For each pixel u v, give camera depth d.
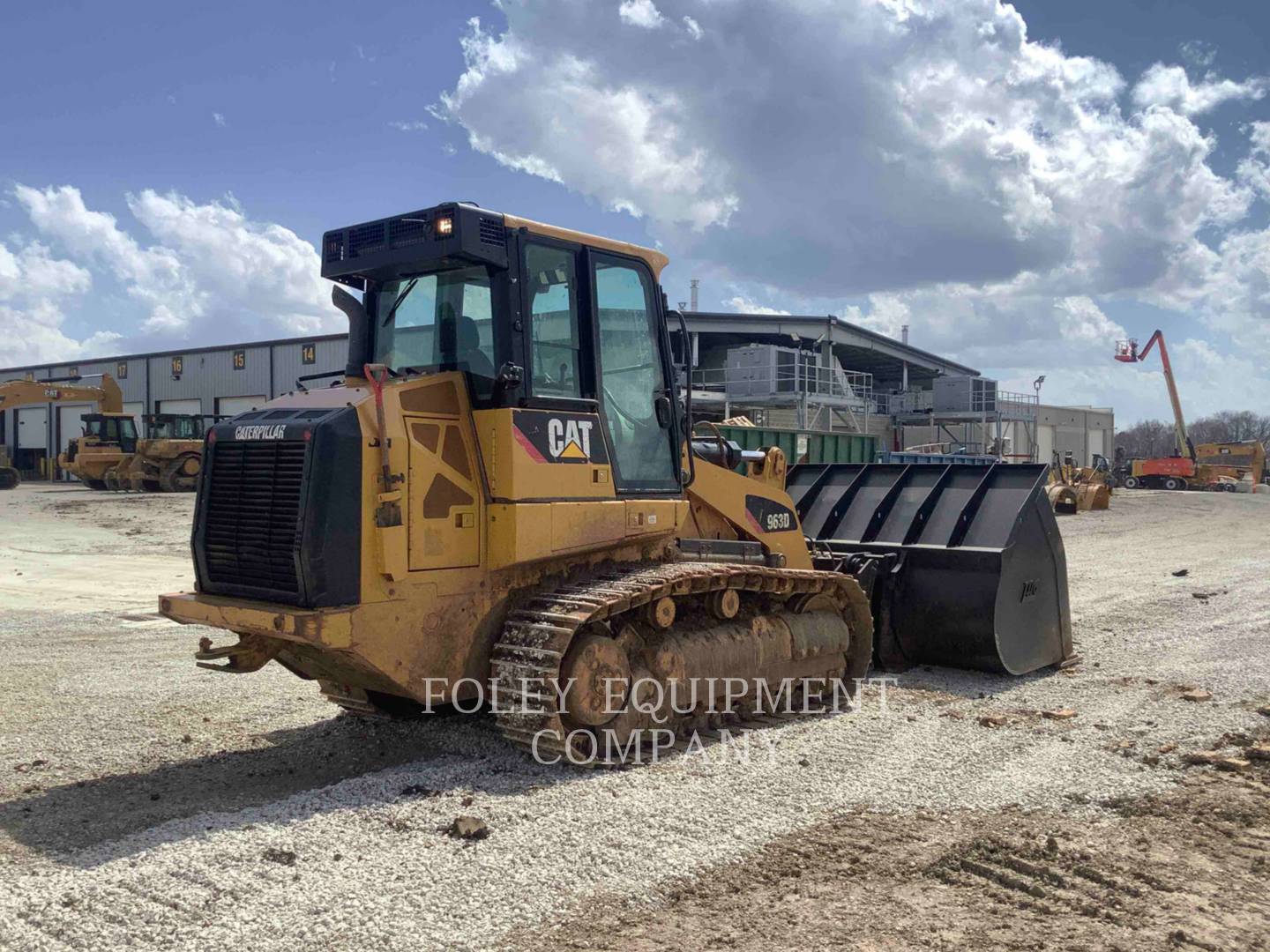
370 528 5.18
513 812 4.89
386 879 4.11
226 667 5.63
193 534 5.68
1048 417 64.50
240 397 49.72
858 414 41.91
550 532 5.65
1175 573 15.62
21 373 62.25
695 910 3.94
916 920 3.88
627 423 6.29
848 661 7.87
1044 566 8.62
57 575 15.66
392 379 5.54
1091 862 4.47
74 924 3.69
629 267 6.38
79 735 6.62
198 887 4.00
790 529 7.79
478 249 5.37
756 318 38.03
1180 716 6.99
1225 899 4.12
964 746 6.22
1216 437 124.81
